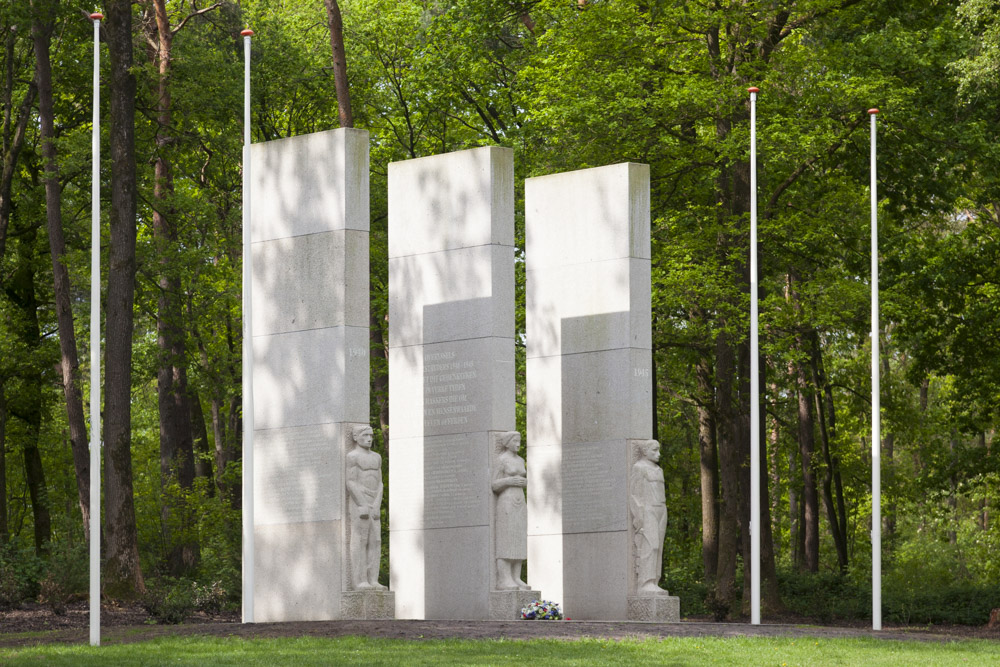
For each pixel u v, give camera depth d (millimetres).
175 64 37875
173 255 38656
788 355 33312
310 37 44344
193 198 40406
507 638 19984
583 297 27609
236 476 42906
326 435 24875
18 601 27516
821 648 20047
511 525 25609
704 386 38344
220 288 45062
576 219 27891
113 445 30484
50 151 34000
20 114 36656
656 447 26625
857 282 35625
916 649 20906
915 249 38062
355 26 43969
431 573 26484
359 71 43031
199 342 43625
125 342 30859
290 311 25766
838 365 48781
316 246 25500
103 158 37375
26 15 32219
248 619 23672
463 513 26109
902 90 32062
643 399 26875
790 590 38688
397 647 18656
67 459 49438
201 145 40469
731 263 34125
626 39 33344
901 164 34562
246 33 25250
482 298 26344
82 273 40406
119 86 31172
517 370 39062
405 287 27609
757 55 34375
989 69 30844
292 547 25125
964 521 58312
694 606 35281
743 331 33594
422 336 27203
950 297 38219
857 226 35969
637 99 32250
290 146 26156
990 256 38312
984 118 34250
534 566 27797
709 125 34938
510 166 26859
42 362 40344
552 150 34656
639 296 27062
